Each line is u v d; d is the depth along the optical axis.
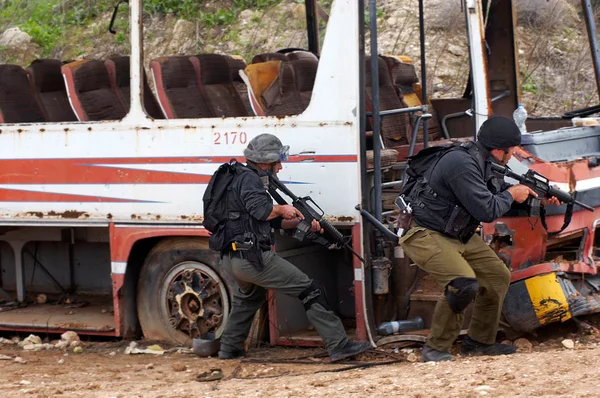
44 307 17.53
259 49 21.92
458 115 18.30
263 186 13.37
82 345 15.96
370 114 14.39
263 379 12.80
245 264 13.52
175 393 11.92
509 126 12.63
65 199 15.48
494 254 13.23
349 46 13.68
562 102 24.77
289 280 13.61
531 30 27.30
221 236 13.59
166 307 15.48
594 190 13.94
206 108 15.84
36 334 16.97
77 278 18.03
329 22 13.77
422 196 13.03
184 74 15.57
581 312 13.46
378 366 13.30
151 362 14.49
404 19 25.22
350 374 12.58
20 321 16.50
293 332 15.10
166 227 14.87
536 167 13.37
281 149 13.46
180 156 14.69
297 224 13.33
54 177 15.53
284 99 14.80
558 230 13.49
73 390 12.41
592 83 25.17
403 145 16.78
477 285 12.75
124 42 22.08
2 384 12.99
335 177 13.84
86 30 23.31
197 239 15.05
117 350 15.52
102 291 17.89
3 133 15.81
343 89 13.74
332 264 15.84
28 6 25.56
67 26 24.08
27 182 15.73
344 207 13.83
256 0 23.14
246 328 14.38
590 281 14.13
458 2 23.36
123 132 15.03
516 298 13.64
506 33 18.39
